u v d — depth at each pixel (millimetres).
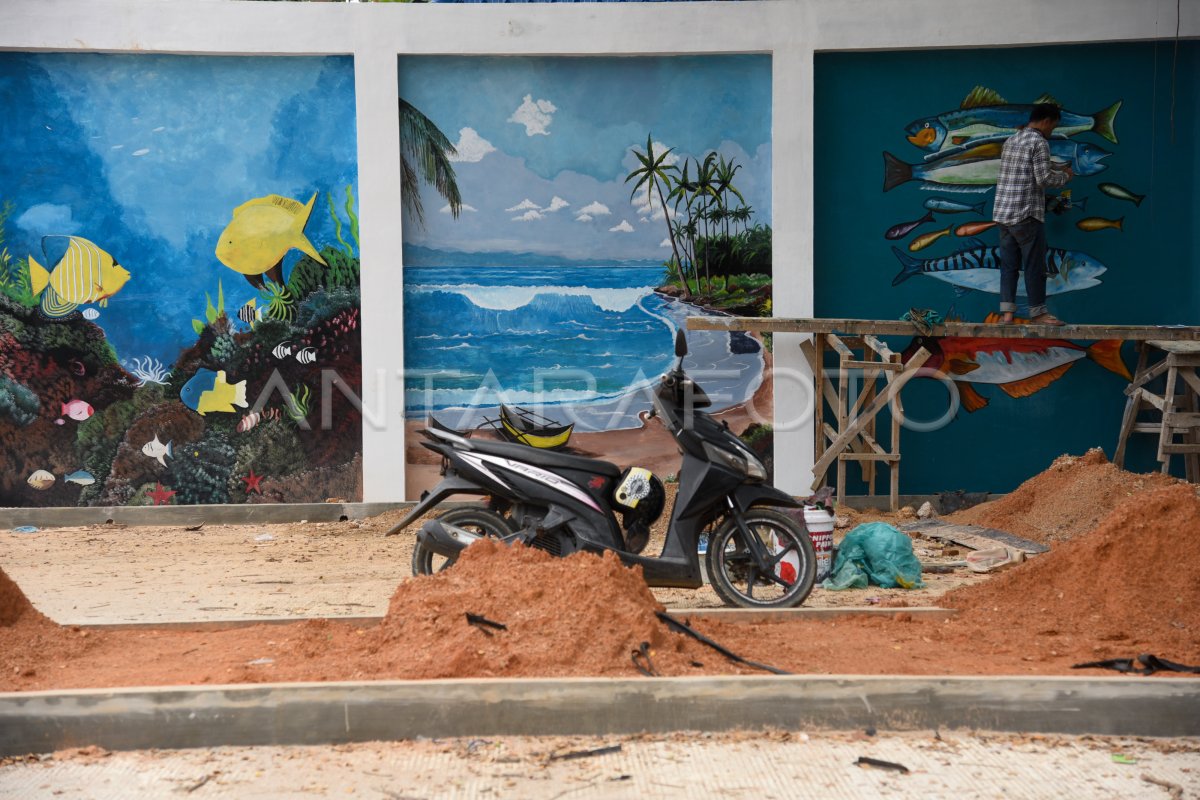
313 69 10141
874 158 10289
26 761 3857
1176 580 5484
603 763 3799
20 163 10016
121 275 10102
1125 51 10148
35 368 10055
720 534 6125
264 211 10156
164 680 4453
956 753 3900
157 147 10109
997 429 10336
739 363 10289
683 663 4527
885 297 10336
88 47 9852
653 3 10023
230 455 10188
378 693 4027
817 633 5328
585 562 4965
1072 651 4973
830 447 9578
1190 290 10250
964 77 10234
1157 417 10242
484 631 4621
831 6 9977
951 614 5645
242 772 3738
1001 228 9781
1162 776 3693
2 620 5094
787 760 3830
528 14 10008
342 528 9711
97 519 9992
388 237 10047
